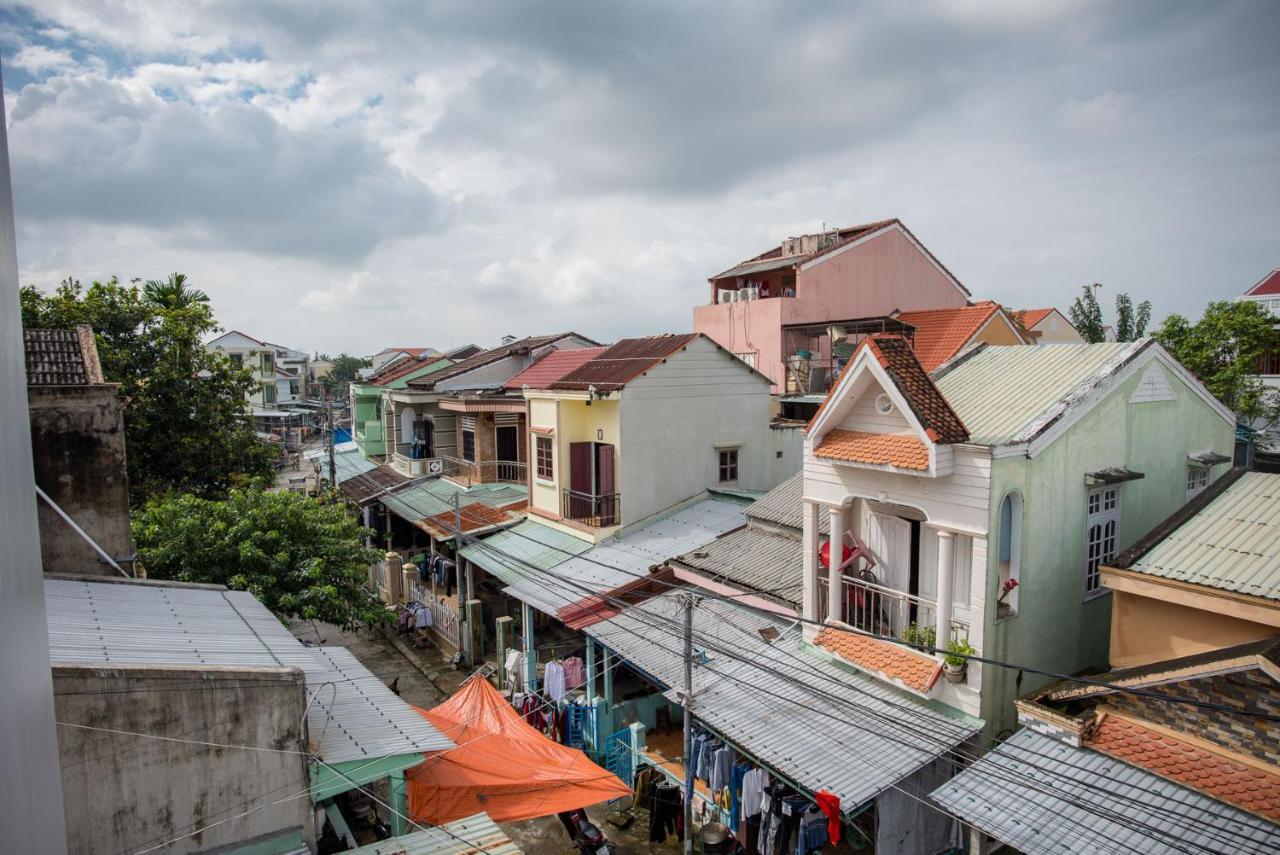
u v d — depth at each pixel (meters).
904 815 10.37
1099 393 11.33
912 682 10.77
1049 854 8.16
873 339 11.11
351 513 34.09
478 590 25.56
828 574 12.95
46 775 1.95
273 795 7.68
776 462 22.20
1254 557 8.96
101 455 11.88
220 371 23.42
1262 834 7.66
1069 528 11.27
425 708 18.52
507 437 26.91
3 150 1.68
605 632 15.34
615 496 19.50
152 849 7.07
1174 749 8.61
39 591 1.96
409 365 36.59
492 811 10.62
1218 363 22.55
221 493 22.61
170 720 7.14
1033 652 10.98
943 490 10.69
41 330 13.37
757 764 11.56
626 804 14.38
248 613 10.52
